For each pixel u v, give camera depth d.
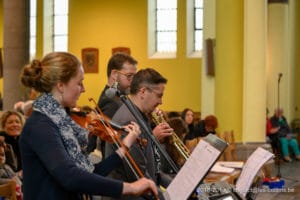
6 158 5.45
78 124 2.74
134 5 17.28
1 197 3.68
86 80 17.70
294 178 11.57
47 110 2.41
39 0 18.44
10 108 11.83
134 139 2.91
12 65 11.89
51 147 2.31
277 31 16.72
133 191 2.34
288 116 17.36
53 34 18.59
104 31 17.58
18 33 11.91
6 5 11.95
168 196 2.54
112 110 3.98
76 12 17.91
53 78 2.46
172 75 16.92
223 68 11.01
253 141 10.88
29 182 2.39
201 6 16.77
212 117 10.55
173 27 17.27
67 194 2.40
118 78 4.26
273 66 16.75
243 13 10.94
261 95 10.92
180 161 3.79
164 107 16.94
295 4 18.33
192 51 16.89
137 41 17.28
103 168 2.73
